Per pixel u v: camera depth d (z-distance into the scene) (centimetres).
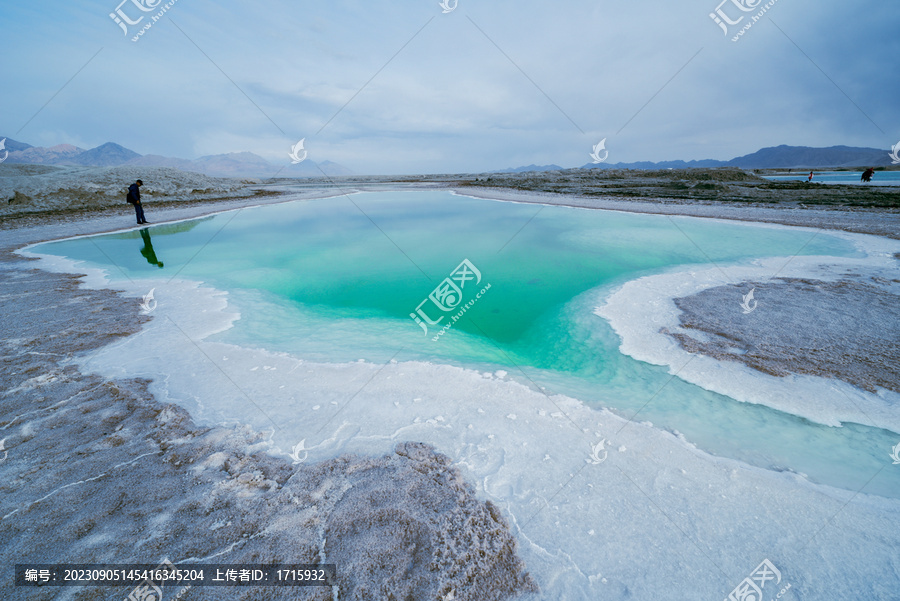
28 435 325
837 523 248
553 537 239
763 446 320
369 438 328
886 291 639
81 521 244
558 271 910
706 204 1623
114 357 465
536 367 510
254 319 624
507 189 2684
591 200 1902
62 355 468
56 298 675
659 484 279
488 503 262
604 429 340
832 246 933
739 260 862
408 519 248
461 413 361
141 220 1486
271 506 258
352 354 493
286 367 449
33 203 1798
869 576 214
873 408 361
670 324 561
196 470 290
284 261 1038
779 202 1608
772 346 479
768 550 230
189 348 497
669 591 208
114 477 281
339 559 222
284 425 344
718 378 419
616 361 476
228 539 234
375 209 1934
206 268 942
